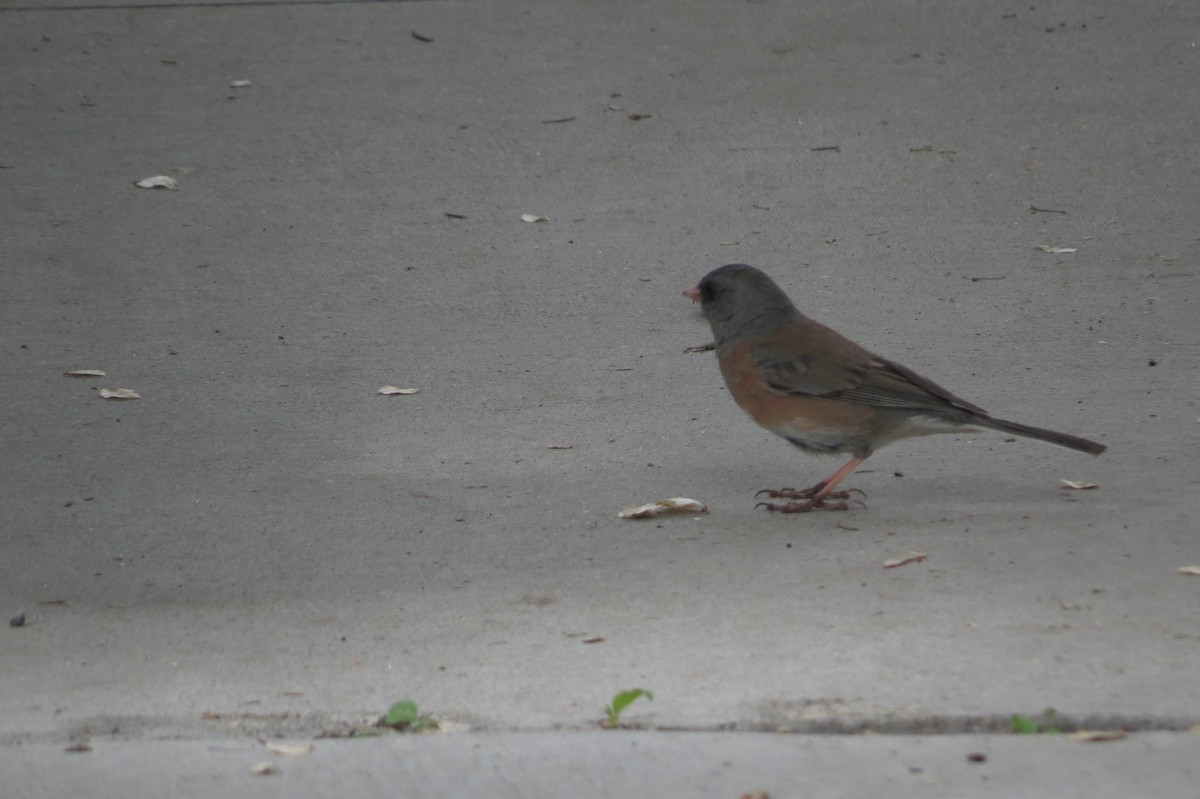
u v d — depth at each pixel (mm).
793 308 10180
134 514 10031
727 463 10883
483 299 14734
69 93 20453
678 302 14594
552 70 21188
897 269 15164
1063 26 22156
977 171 17672
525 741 6641
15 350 13406
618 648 7660
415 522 9812
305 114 19797
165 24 23016
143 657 7766
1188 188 16938
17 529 9773
